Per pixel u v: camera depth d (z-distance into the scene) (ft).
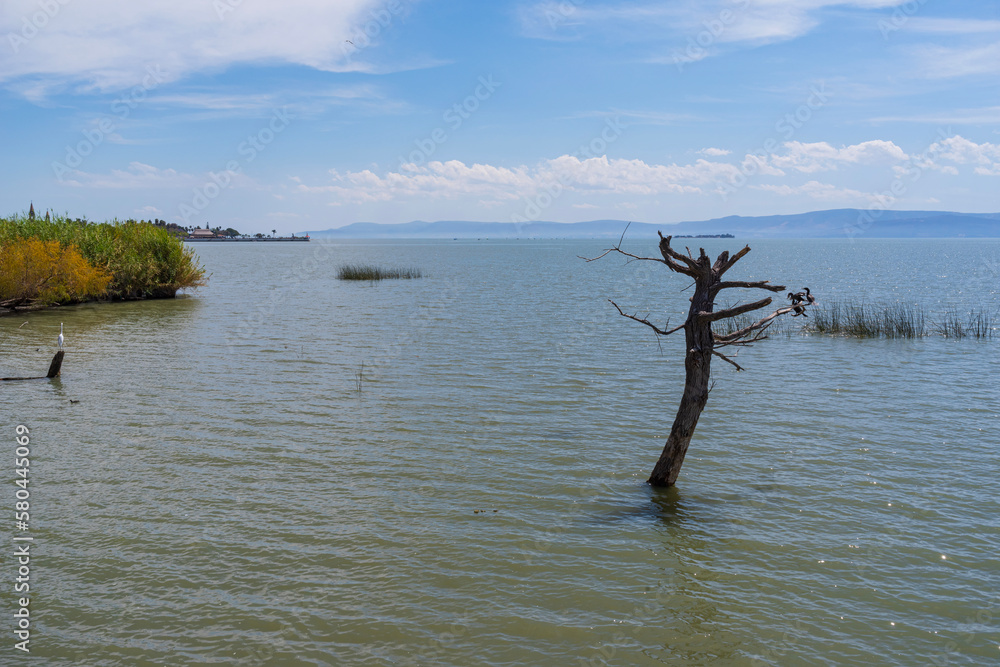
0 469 35.88
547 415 48.21
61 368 63.41
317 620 22.48
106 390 54.39
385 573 25.59
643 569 26.04
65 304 124.06
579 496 33.35
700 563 26.55
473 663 20.36
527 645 21.31
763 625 22.47
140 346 77.10
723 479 35.76
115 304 127.13
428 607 23.35
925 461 38.37
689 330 33.32
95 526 29.19
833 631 22.16
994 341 81.35
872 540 28.55
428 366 65.92
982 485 34.68
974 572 25.91
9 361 66.64
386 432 43.65
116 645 20.97
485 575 25.53
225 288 169.78
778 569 26.12
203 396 52.75
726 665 20.40
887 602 23.86
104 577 25.02
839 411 49.26
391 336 85.97
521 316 108.88
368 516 30.68
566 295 150.00
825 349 76.33
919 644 21.50
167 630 21.81
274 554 26.96
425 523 29.99
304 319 104.42
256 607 23.20
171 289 141.28
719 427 45.27
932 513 31.30
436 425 45.37
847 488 34.32
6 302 111.14
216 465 37.09
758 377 61.21
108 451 39.14
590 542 28.25
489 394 54.39
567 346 78.28
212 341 81.25
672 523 30.14
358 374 61.98
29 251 111.75
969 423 46.06
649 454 39.75
